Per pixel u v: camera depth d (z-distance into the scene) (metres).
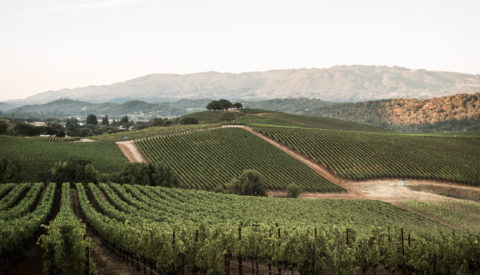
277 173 91.19
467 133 160.75
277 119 183.25
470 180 85.69
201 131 124.56
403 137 121.81
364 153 103.00
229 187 75.19
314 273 24.55
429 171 91.94
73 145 111.00
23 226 27.91
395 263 25.81
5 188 56.16
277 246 25.84
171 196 60.03
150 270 25.56
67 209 41.06
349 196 79.38
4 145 99.69
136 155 107.19
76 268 22.92
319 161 98.88
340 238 27.59
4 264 24.91
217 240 25.66
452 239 26.80
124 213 42.06
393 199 75.12
